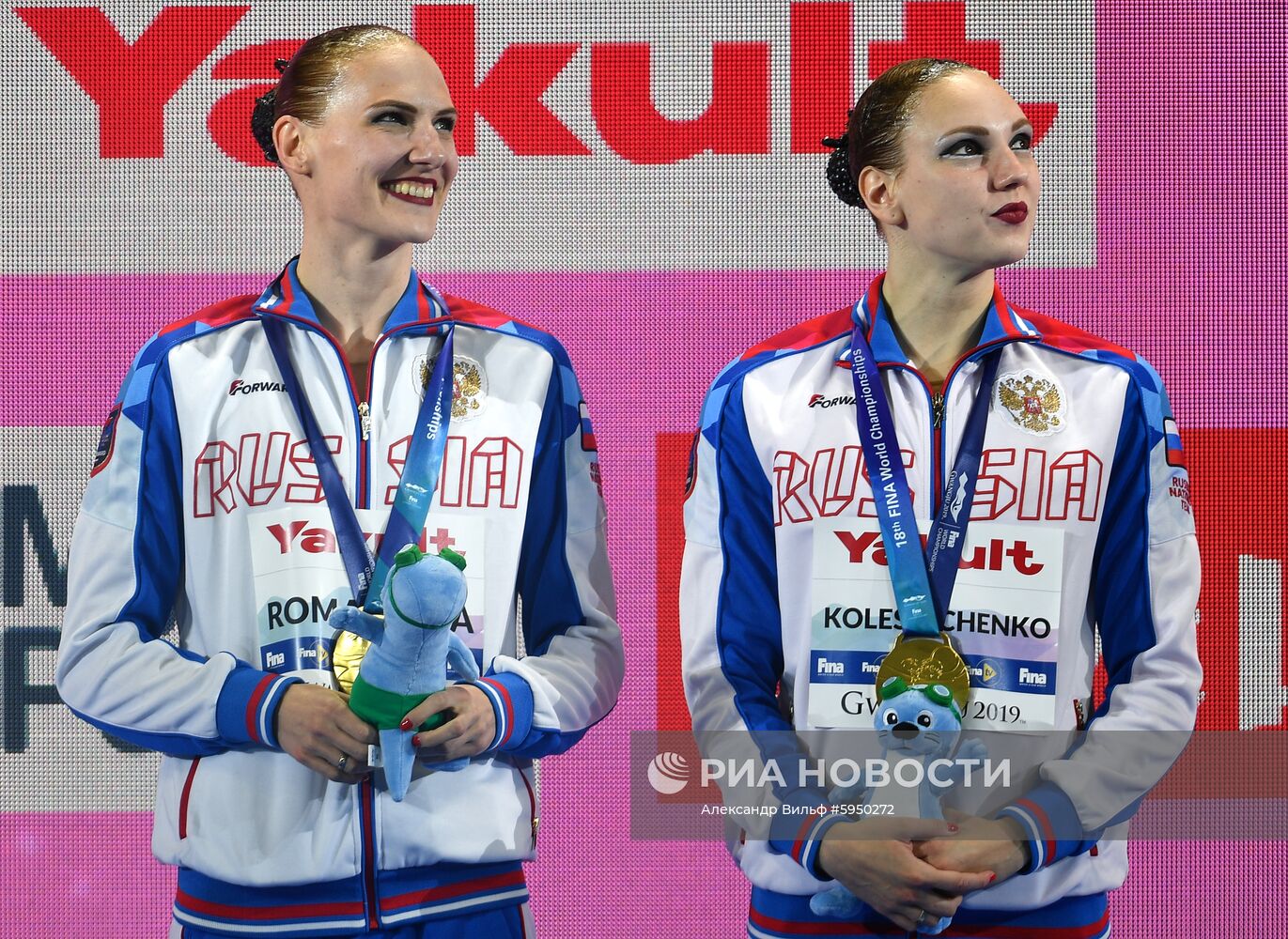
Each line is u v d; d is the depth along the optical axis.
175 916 9.51
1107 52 12.24
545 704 9.30
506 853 9.38
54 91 12.41
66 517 12.34
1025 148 9.42
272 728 8.80
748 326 12.42
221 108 12.39
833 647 9.30
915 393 9.47
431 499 9.40
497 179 12.45
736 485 9.69
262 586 9.24
